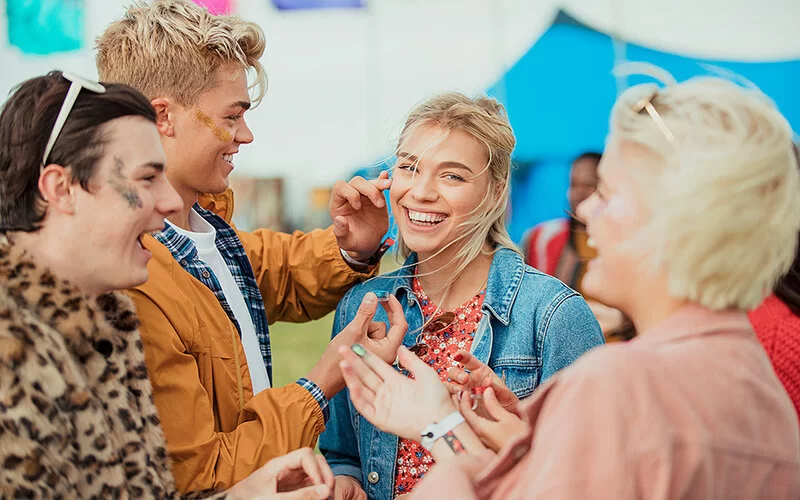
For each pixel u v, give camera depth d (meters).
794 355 1.96
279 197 7.09
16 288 1.36
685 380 1.13
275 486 1.68
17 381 1.25
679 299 1.21
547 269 4.38
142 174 1.50
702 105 1.19
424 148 1.99
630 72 1.28
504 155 2.04
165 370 1.74
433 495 1.27
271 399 1.84
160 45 1.93
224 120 2.00
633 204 1.21
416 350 2.04
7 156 1.44
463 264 2.04
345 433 2.19
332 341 1.92
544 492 1.08
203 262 1.99
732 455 1.10
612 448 1.07
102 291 1.52
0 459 1.21
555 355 1.94
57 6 5.74
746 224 1.14
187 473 1.72
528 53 6.16
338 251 2.31
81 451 1.35
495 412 1.54
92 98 1.47
